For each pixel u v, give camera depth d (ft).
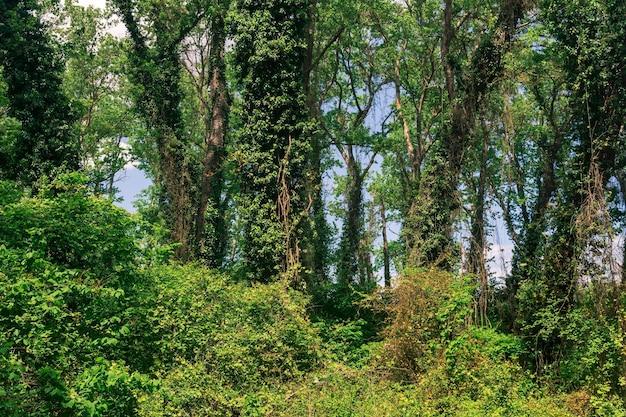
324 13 82.12
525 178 87.15
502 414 36.60
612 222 55.72
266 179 63.10
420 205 70.13
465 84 67.00
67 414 22.97
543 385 52.70
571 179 57.16
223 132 82.79
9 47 61.46
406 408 36.42
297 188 64.85
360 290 75.05
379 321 66.23
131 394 26.50
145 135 101.96
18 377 20.93
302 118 66.90
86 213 38.27
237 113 85.30
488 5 72.33
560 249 56.24
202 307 42.60
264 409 34.83
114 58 92.79
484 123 66.23
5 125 63.77
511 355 53.01
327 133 95.66
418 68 96.37
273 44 64.44
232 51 68.80
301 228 63.93
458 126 67.26
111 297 34.68
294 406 35.58
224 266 89.45
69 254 37.45
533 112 85.10
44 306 25.46
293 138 65.57
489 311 63.98
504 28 66.03
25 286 24.71
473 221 65.16
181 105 105.40
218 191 83.66
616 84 55.31
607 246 52.21
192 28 81.61
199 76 102.83
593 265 52.75
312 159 77.10
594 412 42.80
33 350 24.27
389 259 110.42
